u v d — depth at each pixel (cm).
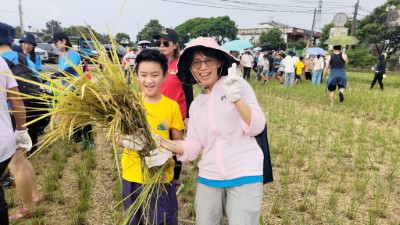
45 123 448
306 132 689
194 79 251
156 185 253
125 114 220
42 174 452
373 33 4094
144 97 264
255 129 218
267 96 1197
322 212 368
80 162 498
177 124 273
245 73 1709
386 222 349
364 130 688
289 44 6575
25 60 386
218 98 227
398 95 1241
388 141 623
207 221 239
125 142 229
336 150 560
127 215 238
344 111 908
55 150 530
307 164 507
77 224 339
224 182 226
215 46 221
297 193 412
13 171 333
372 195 407
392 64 3466
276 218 357
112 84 219
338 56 955
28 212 346
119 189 389
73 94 216
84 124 227
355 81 2005
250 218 221
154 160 233
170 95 372
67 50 492
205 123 230
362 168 487
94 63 223
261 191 227
